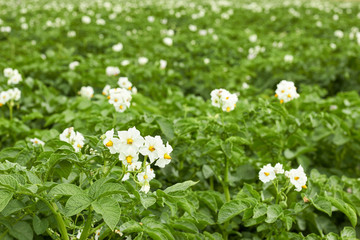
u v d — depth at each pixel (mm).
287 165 1362
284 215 1137
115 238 1076
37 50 3045
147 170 1031
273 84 2568
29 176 986
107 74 2031
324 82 2631
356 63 2736
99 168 1070
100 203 950
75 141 1142
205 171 1329
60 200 1001
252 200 1128
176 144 1308
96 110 1542
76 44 3094
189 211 1052
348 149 1620
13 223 987
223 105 1297
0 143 1553
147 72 2250
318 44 3203
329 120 1515
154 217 1138
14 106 1827
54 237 1030
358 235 1271
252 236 1305
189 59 2707
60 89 2217
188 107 1662
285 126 1504
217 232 1223
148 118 1300
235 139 1261
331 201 1160
